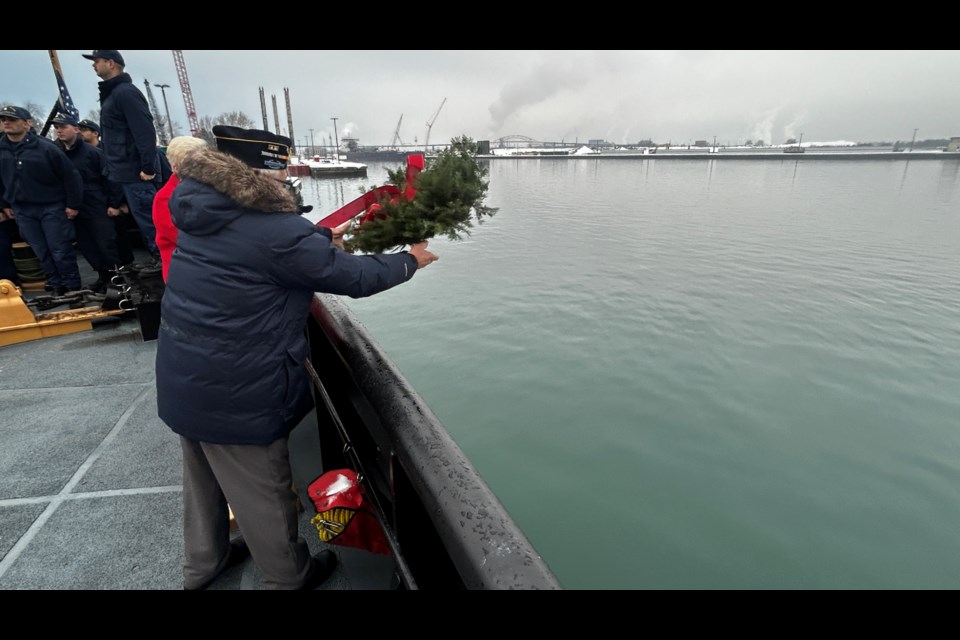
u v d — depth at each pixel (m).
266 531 1.53
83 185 5.12
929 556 8.02
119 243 5.87
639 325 17.66
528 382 14.01
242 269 1.25
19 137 4.48
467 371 14.77
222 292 1.26
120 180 4.57
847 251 28.69
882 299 19.91
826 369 14.23
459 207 1.31
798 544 8.39
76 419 2.94
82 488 2.35
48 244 4.89
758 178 86.94
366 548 1.66
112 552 1.97
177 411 1.38
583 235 35.09
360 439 2.00
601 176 96.94
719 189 67.69
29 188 4.64
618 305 19.72
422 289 22.59
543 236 34.88
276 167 1.47
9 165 4.50
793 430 11.46
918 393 12.91
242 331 1.29
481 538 0.90
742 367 14.42
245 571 1.81
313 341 2.23
